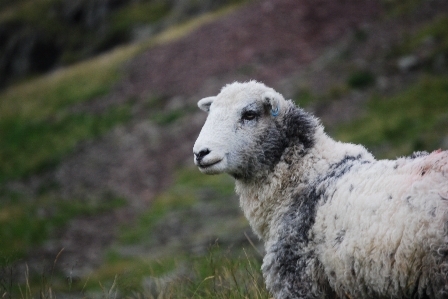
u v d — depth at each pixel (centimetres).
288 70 4862
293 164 793
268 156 807
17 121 5956
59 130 5531
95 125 5341
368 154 779
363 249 617
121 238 2948
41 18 10838
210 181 3634
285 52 5178
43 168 4828
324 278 690
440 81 3953
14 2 12069
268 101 810
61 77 7044
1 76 10438
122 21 9688
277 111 795
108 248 2803
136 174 4184
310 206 720
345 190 673
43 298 926
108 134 5128
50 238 3077
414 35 4653
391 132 3434
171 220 3052
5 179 4778
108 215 3481
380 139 3397
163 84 5638
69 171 4625
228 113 826
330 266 668
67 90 6394
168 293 963
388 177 637
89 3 10594
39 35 10462
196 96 5069
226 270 941
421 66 4247
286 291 721
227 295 874
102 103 5784
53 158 4922
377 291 619
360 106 3988
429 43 4450
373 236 609
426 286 577
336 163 766
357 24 5238
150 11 9681
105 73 6481
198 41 6194
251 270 920
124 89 5919
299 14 5728
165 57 6238
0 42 10819
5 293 945
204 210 3098
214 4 8500
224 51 5625
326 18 5547
